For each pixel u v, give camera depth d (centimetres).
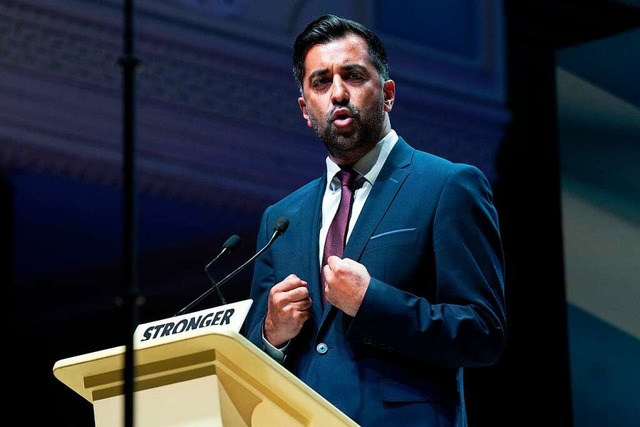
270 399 353
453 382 405
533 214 1037
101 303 1235
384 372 394
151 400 354
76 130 953
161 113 958
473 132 1043
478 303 396
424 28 1016
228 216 1095
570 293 948
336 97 417
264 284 441
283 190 1026
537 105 1053
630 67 952
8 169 974
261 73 980
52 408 1239
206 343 342
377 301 382
